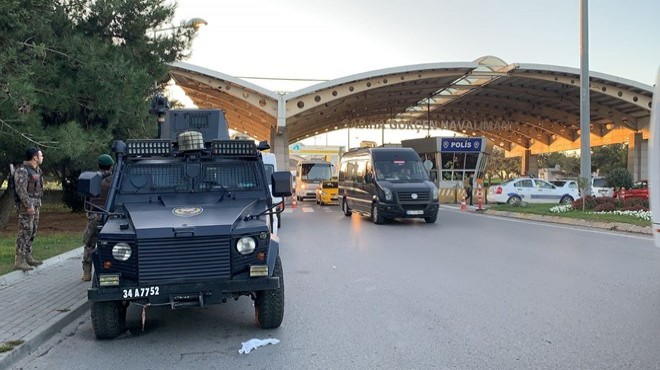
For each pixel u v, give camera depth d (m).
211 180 6.83
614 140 53.84
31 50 11.36
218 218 5.74
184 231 5.37
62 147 11.51
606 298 7.30
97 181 6.24
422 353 5.26
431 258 10.88
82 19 14.59
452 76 36.19
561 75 37.09
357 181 20.47
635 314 6.50
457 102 50.59
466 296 7.54
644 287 7.98
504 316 6.49
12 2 10.79
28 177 8.80
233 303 7.41
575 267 9.67
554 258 10.70
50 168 16.42
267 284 5.52
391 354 5.25
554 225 17.67
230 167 6.98
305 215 22.88
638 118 47.31
